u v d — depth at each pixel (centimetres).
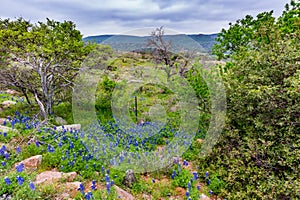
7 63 1030
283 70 553
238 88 611
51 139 652
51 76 1060
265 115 551
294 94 494
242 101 602
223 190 526
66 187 434
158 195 489
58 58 1050
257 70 616
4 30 945
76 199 407
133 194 485
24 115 995
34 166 503
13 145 589
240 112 612
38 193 395
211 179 575
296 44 585
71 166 526
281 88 525
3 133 640
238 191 527
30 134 652
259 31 707
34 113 1038
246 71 632
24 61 988
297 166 468
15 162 517
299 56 535
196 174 552
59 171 511
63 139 666
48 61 1048
